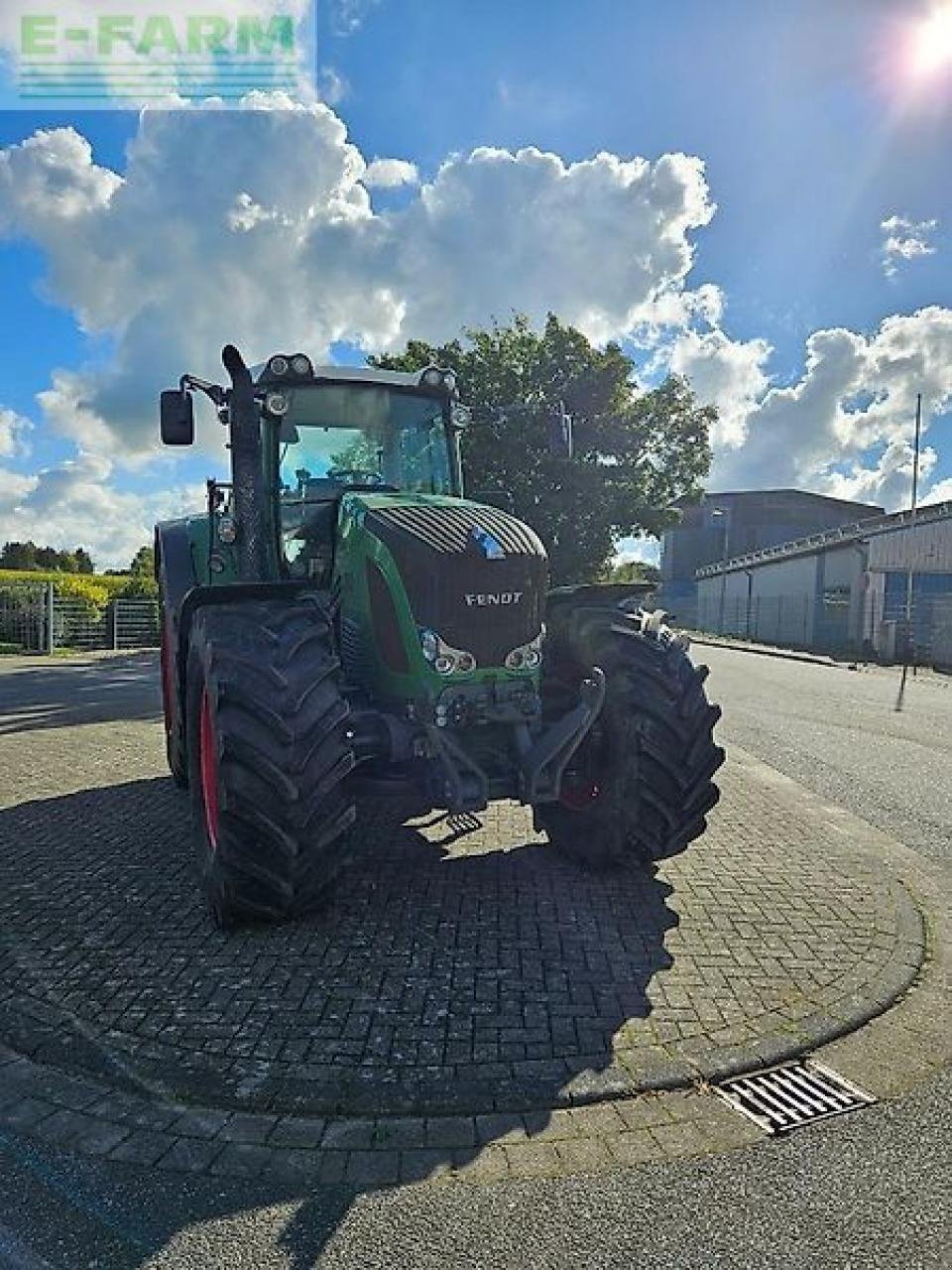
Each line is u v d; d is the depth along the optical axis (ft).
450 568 12.62
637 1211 7.39
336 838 11.98
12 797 20.43
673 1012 10.55
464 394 58.49
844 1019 10.49
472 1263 6.82
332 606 14.94
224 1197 7.55
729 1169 7.93
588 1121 8.58
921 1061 9.76
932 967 12.11
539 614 13.34
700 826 14.78
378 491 15.99
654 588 17.13
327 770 11.85
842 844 17.58
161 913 13.34
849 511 183.01
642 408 60.90
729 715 38.32
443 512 13.70
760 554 136.05
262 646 12.33
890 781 24.81
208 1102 8.80
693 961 11.91
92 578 83.51
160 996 10.78
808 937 12.82
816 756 28.60
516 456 54.60
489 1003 10.67
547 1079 9.18
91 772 23.16
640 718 14.29
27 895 14.12
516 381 59.11
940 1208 7.45
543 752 12.78
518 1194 7.61
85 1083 9.12
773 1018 10.46
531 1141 8.29
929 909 14.40
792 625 114.32
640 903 13.98
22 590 70.49
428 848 16.61
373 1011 10.44
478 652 12.75
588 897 14.19
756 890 14.69
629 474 59.98
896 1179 7.82
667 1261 6.86
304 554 16.17
